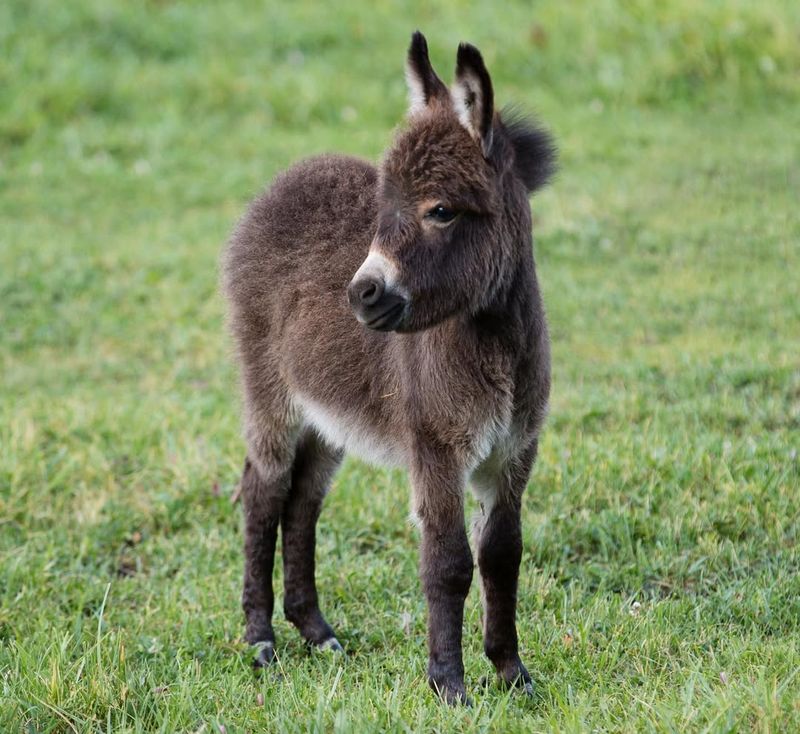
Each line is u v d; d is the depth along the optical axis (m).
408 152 15.05
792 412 25.02
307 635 19.67
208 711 16.14
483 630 17.67
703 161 42.28
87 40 55.25
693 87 49.06
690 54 49.81
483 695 16.41
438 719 14.91
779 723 13.62
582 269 35.59
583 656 17.48
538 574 20.75
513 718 15.09
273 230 19.59
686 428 24.97
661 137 45.19
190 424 27.55
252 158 47.34
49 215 43.53
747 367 27.31
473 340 15.84
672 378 27.83
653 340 30.70
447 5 57.28
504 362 15.94
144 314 35.75
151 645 18.62
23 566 21.80
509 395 16.05
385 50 54.91
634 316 32.03
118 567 22.70
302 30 56.44
